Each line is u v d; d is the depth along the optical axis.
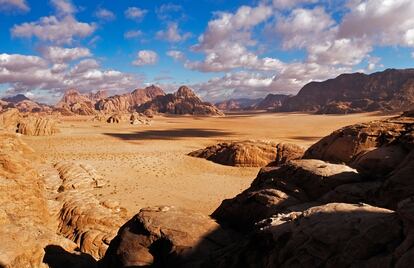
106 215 21.72
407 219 7.67
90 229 20.38
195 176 39.59
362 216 8.97
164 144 66.19
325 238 8.55
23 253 12.20
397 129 21.62
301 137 82.94
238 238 13.12
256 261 9.85
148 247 12.84
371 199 12.62
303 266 8.42
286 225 9.81
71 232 20.55
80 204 22.75
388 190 12.12
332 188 14.17
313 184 14.61
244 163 44.78
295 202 14.02
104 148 57.84
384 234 7.99
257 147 45.50
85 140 66.94
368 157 15.88
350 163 19.25
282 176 15.87
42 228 16.55
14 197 16.33
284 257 8.91
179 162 45.53
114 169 40.12
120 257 12.88
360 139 22.59
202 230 13.24
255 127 118.12
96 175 34.03
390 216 8.59
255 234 10.31
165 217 13.87
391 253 7.43
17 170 17.16
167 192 32.62
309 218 9.66
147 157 48.66
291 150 44.53
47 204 20.52
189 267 11.48
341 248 8.17
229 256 10.70
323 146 24.92
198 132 96.38
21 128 69.69
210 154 48.62
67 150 54.34
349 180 14.18
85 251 18.84
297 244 8.90
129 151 55.44
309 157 25.59
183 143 69.12
